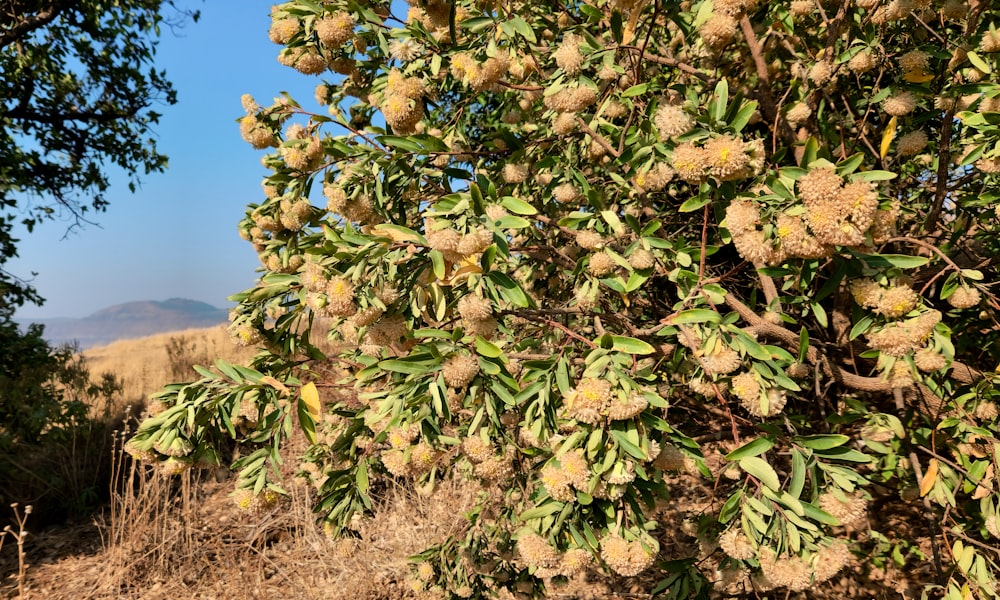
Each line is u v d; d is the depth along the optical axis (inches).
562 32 107.1
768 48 116.0
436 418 66.4
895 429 95.7
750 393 68.5
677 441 64.5
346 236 65.6
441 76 91.7
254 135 87.7
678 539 153.4
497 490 117.2
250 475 75.2
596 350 64.2
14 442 221.8
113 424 288.8
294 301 86.0
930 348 68.9
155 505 198.2
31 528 215.5
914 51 84.6
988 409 84.0
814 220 57.5
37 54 311.1
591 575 154.4
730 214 63.9
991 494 78.7
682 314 71.3
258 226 87.4
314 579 165.6
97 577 176.9
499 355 62.7
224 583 167.6
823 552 58.8
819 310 82.0
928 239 99.5
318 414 70.4
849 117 118.9
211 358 407.2
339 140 89.0
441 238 60.0
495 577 108.1
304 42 88.7
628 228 90.2
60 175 340.2
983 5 78.8
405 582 154.6
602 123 94.9
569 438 61.2
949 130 85.4
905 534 139.2
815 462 64.7
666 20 102.4
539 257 109.5
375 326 66.9
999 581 83.0
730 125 64.5
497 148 101.7
